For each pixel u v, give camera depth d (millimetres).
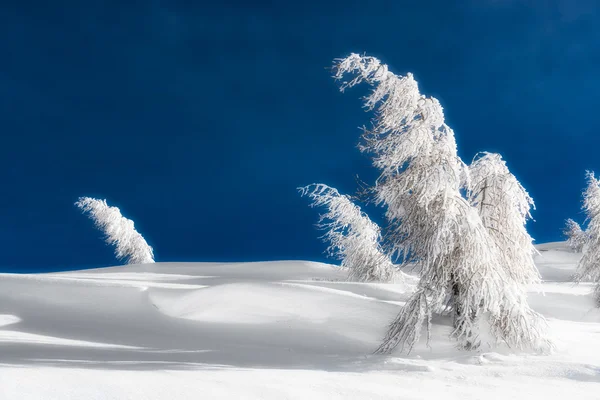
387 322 11312
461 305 9125
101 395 4148
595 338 10062
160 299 14883
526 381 5707
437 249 8891
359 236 23047
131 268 38844
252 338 10695
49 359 7039
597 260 21953
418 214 9914
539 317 9016
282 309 12367
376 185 10359
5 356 7297
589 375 5941
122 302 15016
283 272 31969
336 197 22812
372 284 18828
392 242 10461
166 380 4941
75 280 18094
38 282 17859
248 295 13586
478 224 9156
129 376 5070
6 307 15086
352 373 6246
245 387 4805
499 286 8797
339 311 12008
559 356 7758
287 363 7617
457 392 5066
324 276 29359
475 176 10961
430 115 10164
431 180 9227
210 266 38844
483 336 8641
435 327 9648
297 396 4535
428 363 7215
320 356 8641
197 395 4336
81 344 9617
